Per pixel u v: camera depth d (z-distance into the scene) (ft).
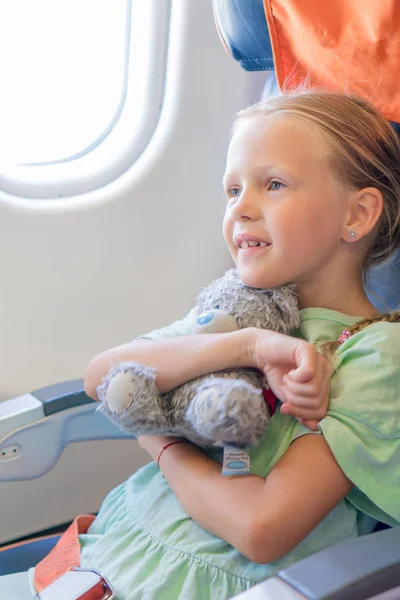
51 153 5.12
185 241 5.35
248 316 2.87
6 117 4.95
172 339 2.93
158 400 2.67
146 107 5.15
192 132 5.22
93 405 4.16
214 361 2.72
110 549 3.03
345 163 2.96
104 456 5.05
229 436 2.53
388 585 1.99
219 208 5.41
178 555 2.84
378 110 3.27
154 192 5.19
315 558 2.07
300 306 3.16
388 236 3.23
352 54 3.32
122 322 5.28
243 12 3.84
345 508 2.89
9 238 4.87
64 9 4.91
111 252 5.14
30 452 4.03
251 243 2.97
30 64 4.93
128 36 5.09
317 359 2.66
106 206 5.08
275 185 2.92
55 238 4.98
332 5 3.32
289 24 3.55
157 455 3.06
